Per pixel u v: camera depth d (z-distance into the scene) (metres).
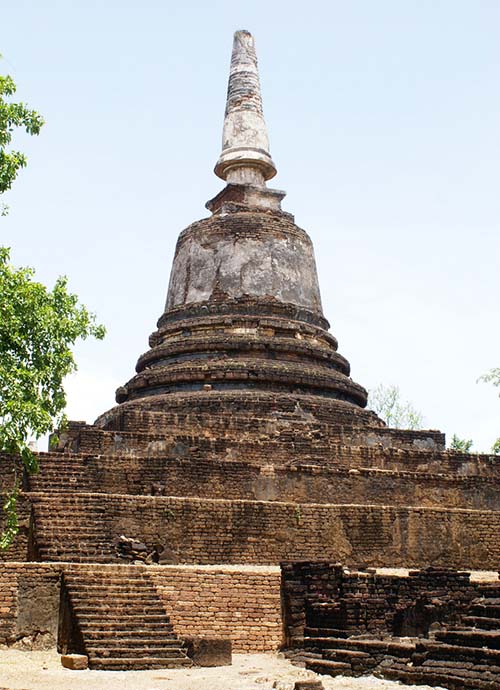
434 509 29.95
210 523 26.89
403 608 20.80
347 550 28.38
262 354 36.06
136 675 17.56
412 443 34.78
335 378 36.19
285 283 38.03
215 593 22.02
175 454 30.52
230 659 19.56
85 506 25.61
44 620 20.52
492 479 33.25
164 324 38.34
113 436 30.19
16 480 24.02
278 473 30.19
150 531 26.16
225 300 37.12
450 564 29.72
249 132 41.09
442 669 16.86
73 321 21.77
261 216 38.88
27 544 25.20
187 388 35.00
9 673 17.31
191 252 38.69
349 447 32.44
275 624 22.17
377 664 18.50
